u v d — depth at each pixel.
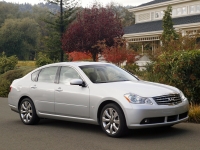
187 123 9.93
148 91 8.26
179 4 32.28
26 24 79.12
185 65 11.38
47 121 11.13
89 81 9.08
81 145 7.91
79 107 9.08
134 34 31.92
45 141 8.42
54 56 35.16
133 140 8.12
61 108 9.55
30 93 10.45
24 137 8.91
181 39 16.34
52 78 10.07
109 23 26.53
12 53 77.56
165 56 12.16
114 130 8.39
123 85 8.69
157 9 34.59
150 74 13.32
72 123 10.69
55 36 33.91
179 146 7.50
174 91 8.51
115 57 21.84
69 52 27.62
